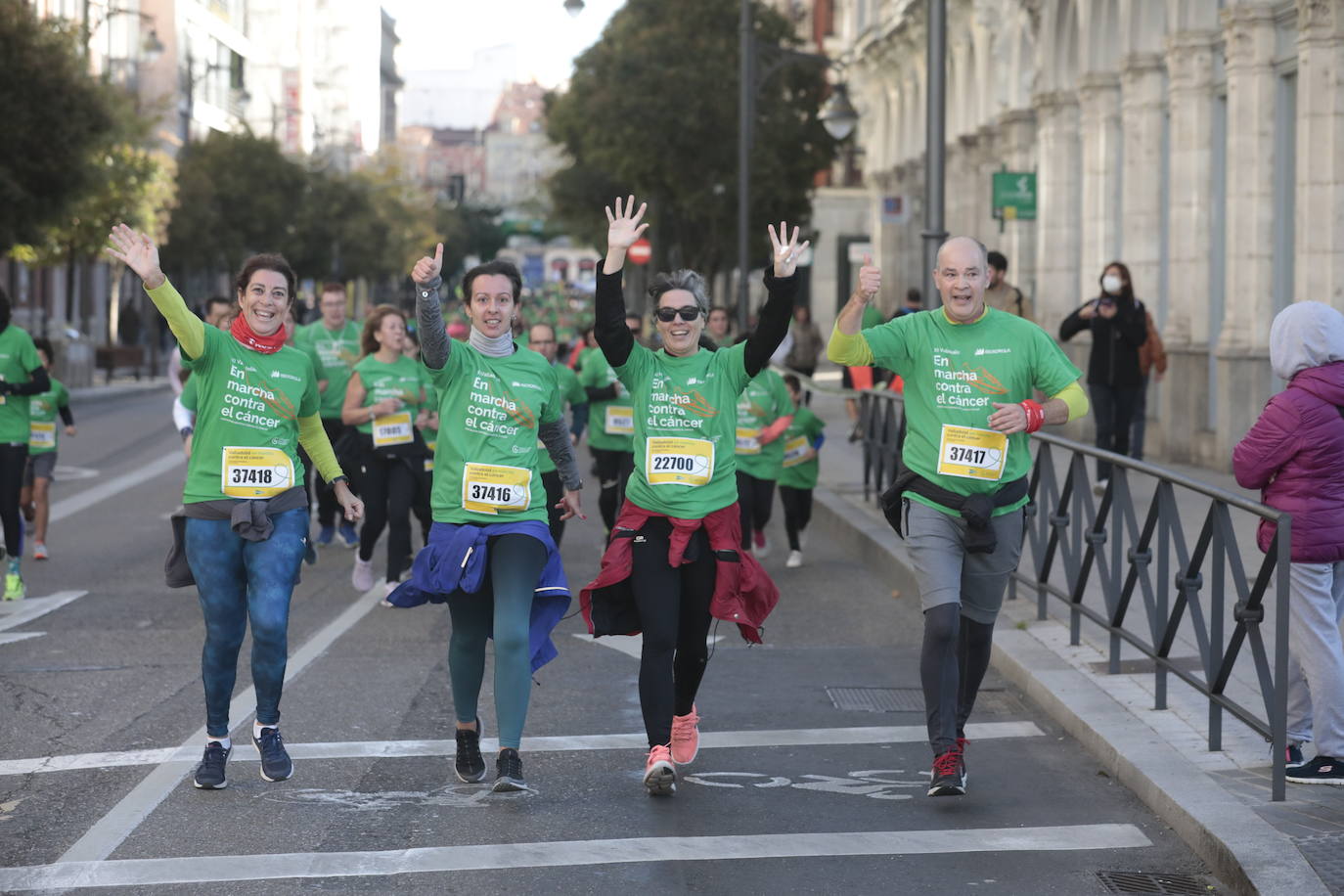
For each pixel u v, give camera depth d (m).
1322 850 5.55
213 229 57.31
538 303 76.88
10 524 11.48
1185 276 19.14
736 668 9.35
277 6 113.44
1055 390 6.48
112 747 7.33
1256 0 16.95
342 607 11.28
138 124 40.78
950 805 6.51
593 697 8.48
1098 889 5.52
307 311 52.75
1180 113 19.08
